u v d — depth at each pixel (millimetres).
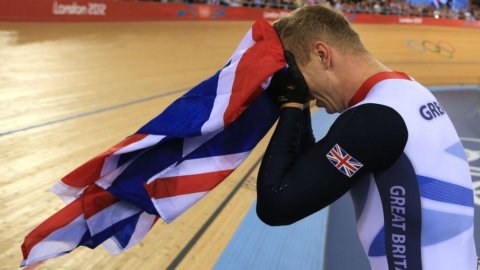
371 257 762
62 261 1748
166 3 10148
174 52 7383
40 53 5488
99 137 3250
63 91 4211
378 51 11578
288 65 792
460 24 17953
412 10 17734
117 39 7332
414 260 708
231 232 2209
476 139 4879
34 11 7148
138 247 1934
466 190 750
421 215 695
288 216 713
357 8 15961
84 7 8070
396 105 695
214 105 825
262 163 759
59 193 825
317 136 4395
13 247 1800
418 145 688
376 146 671
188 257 1933
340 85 792
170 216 840
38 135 3041
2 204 2100
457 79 10180
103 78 5016
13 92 3867
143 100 4504
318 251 2162
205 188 845
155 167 830
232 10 12219
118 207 852
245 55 837
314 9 819
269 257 2035
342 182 698
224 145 853
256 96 812
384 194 715
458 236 728
